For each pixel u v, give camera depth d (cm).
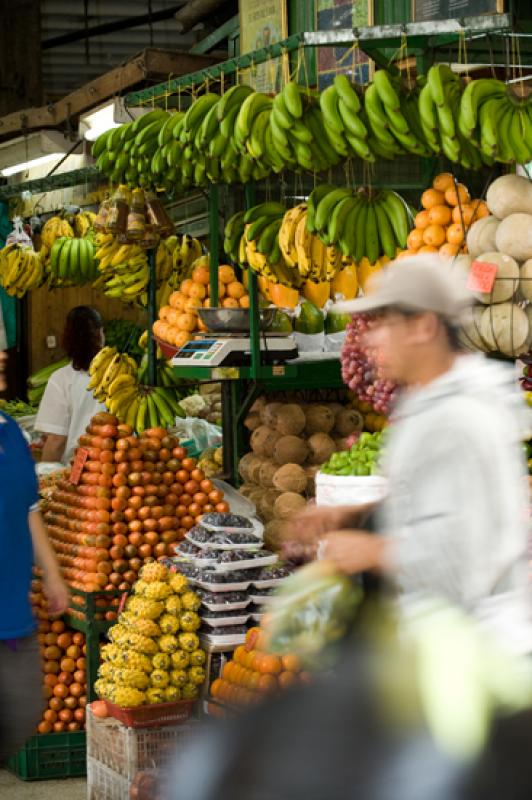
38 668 352
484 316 426
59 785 483
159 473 486
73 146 803
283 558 471
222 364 537
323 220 476
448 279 254
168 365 632
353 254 485
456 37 504
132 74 699
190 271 629
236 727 123
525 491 247
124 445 481
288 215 502
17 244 788
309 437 577
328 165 480
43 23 1111
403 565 246
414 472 247
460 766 120
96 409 661
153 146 540
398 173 569
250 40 716
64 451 666
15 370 1016
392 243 486
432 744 121
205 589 438
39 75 1045
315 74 659
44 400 664
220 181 534
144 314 849
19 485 347
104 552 472
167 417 599
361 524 294
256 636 416
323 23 649
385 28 442
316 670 281
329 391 605
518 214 429
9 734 346
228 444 598
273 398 598
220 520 464
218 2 845
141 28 1136
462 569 239
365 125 448
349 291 551
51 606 371
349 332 486
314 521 297
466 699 125
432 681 126
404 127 441
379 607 276
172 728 429
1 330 912
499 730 124
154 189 607
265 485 566
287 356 548
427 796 118
